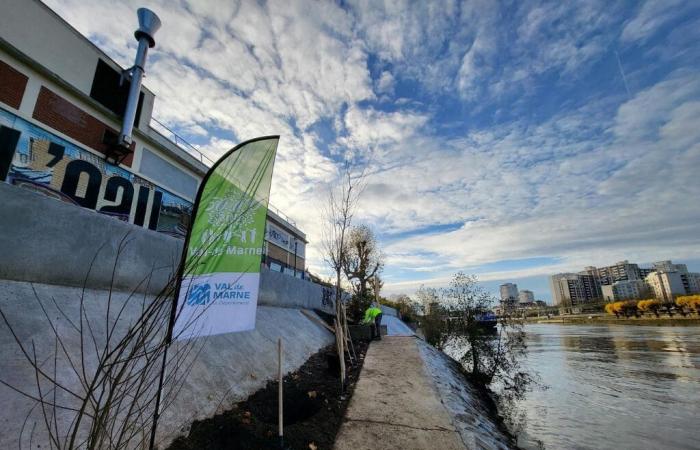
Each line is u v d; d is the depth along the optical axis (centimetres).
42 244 404
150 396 366
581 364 2108
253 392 530
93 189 1421
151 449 265
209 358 520
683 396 1297
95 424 196
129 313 475
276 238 3225
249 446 372
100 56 1488
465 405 699
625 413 1080
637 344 3189
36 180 1229
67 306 400
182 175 1906
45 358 318
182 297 329
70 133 1345
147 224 1661
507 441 659
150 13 1623
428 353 1132
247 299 387
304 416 522
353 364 895
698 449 808
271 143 428
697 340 3325
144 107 1691
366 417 530
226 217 376
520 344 1152
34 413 274
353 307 1606
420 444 448
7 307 337
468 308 1205
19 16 1191
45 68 1243
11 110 1164
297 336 956
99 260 475
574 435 873
